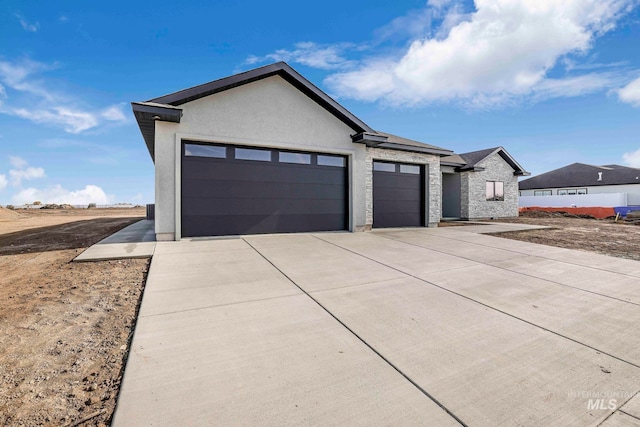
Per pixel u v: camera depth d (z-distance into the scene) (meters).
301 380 2.12
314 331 2.92
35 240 8.80
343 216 10.12
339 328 2.99
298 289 4.14
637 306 3.72
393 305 3.63
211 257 5.89
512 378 2.20
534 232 10.64
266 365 2.31
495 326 3.10
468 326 3.09
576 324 3.18
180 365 2.28
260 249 6.72
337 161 10.00
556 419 1.78
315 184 9.59
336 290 4.13
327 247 7.14
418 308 3.55
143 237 8.45
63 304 3.61
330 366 2.31
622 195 24.05
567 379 2.20
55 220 18.84
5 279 4.62
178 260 5.62
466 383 2.13
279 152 9.00
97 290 4.11
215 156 8.15
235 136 8.15
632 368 2.37
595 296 4.07
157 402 1.85
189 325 2.99
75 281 4.49
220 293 3.93
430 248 7.24
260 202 8.73
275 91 8.69
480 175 17.73
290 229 9.17
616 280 4.82
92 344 2.67
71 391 2.01
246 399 1.90
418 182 11.97
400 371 2.26
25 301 3.69
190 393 1.95
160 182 7.44
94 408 1.85
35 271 5.06
